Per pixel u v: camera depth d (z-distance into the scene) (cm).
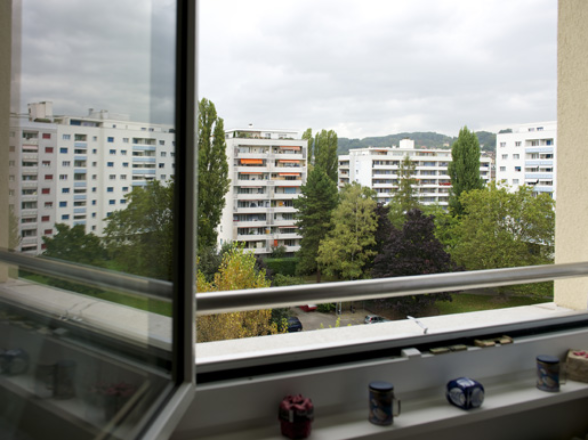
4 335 26
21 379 27
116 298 40
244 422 70
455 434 83
